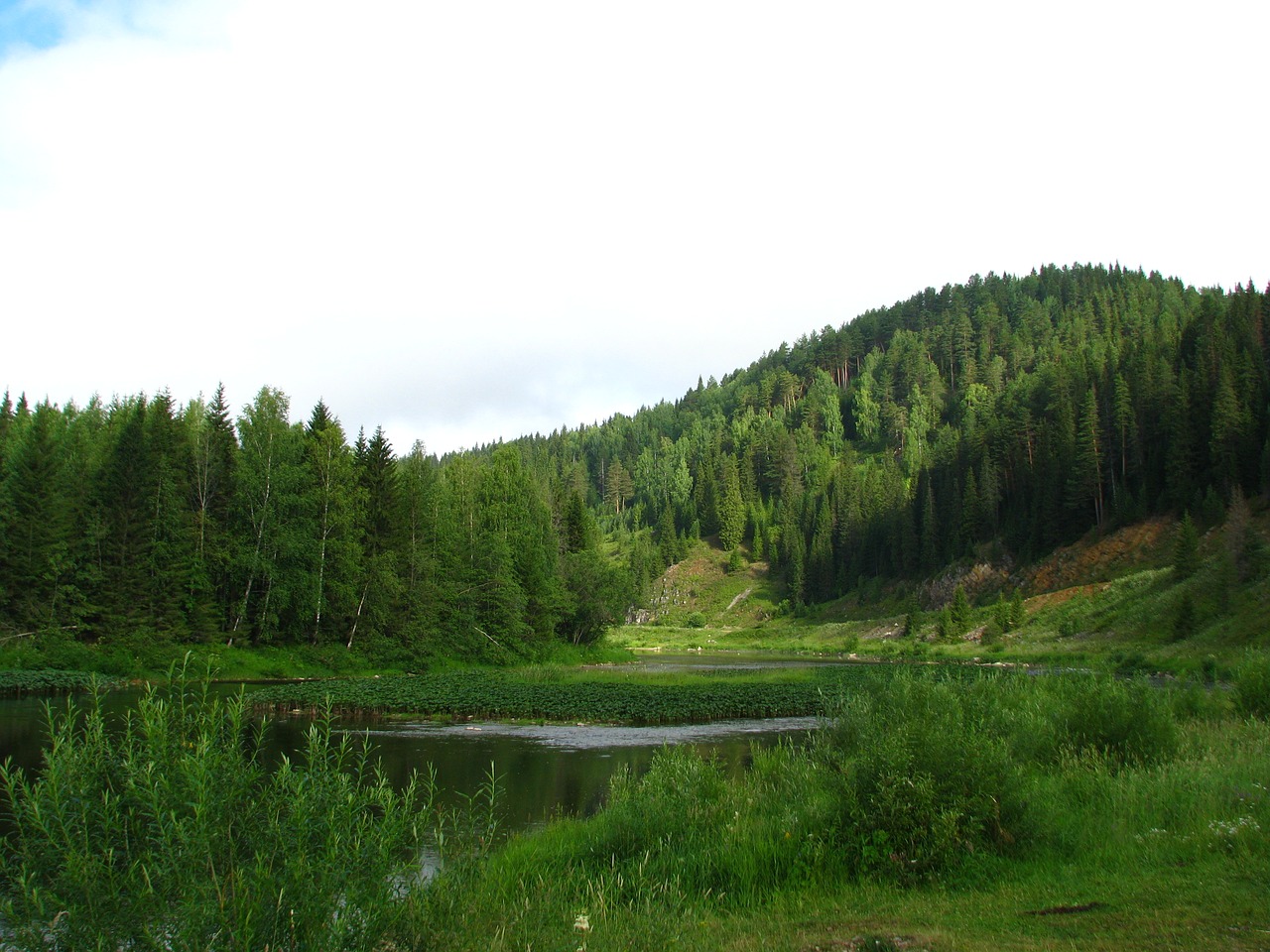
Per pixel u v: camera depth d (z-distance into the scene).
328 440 57.34
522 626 67.31
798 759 15.97
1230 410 81.56
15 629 44.12
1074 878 8.86
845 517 144.12
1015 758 14.51
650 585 154.75
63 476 49.75
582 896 9.27
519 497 79.81
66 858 5.20
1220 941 6.43
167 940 5.13
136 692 35.66
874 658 85.00
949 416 194.00
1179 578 68.12
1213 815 10.76
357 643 55.81
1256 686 21.80
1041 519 97.81
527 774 20.81
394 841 6.36
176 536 49.28
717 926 8.02
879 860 9.60
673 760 14.75
